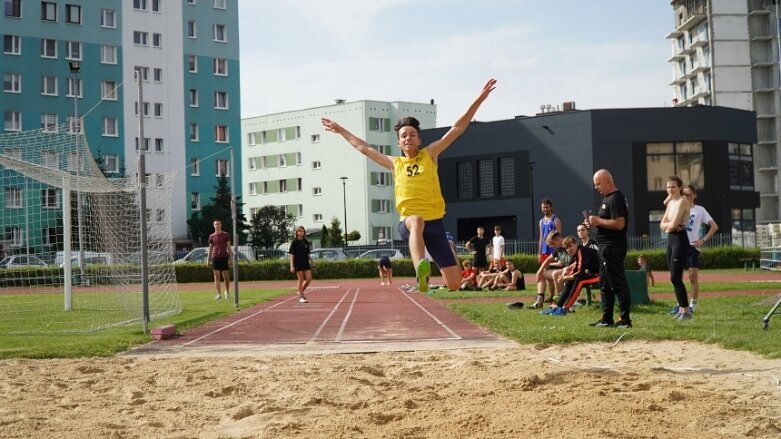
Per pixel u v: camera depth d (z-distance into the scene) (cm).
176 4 7062
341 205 8919
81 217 2858
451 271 727
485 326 1370
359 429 577
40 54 6431
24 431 602
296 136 9262
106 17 6731
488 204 6419
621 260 1184
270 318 1673
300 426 590
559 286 1673
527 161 6275
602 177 1192
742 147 6331
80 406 703
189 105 7150
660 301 1670
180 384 812
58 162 2003
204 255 5025
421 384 770
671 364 852
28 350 1100
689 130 6078
